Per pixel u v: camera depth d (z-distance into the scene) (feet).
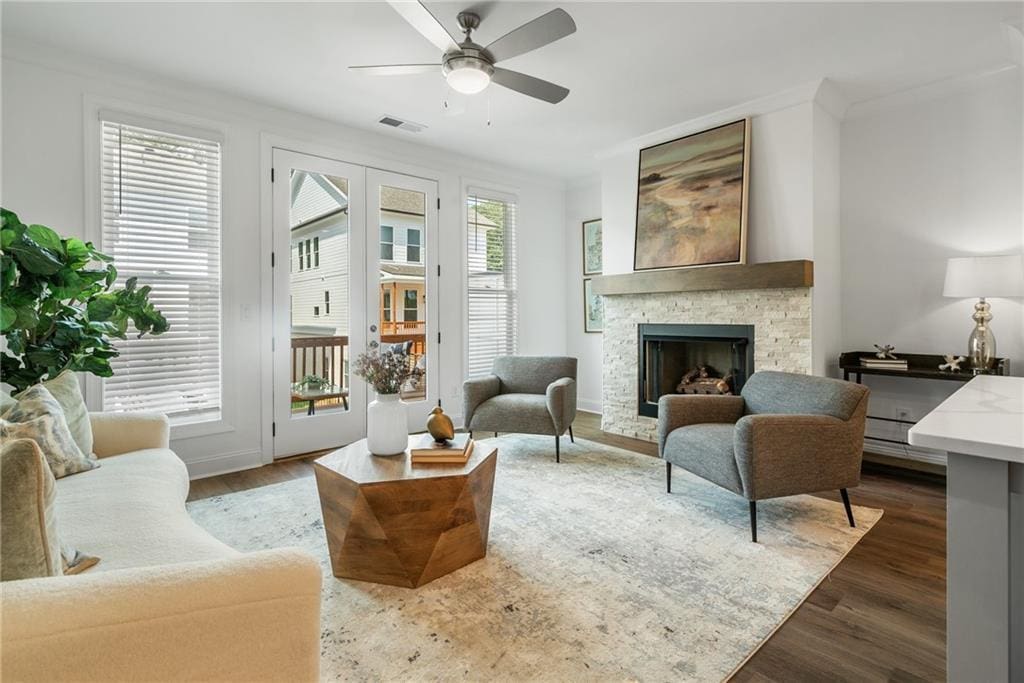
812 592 6.48
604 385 15.53
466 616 5.95
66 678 2.39
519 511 9.12
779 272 11.27
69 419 6.82
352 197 13.70
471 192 16.43
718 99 11.89
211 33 8.97
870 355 12.12
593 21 8.63
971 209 11.00
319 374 13.21
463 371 16.24
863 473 11.09
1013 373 10.56
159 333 9.25
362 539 6.63
